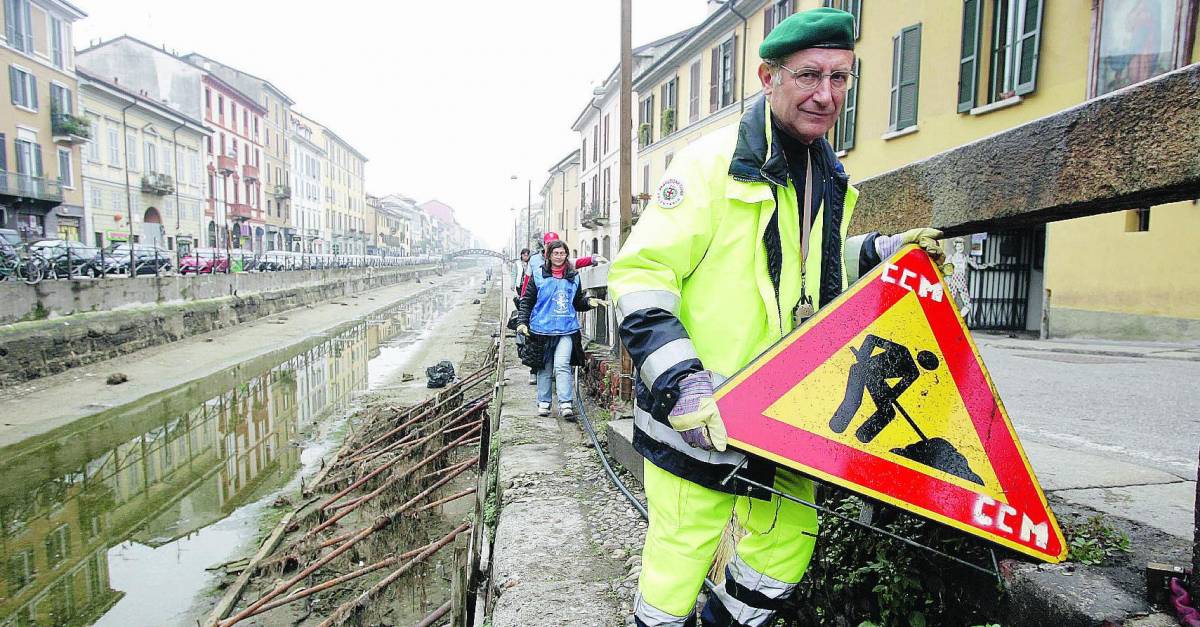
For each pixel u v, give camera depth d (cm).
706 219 160
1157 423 417
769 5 1914
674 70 2711
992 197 201
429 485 718
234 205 5169
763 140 160
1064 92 995
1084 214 186
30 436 1070
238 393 1444
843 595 243
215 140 4938
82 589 605
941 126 1239
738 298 164
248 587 579
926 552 208
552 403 752
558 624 274
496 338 2041
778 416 155
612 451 501
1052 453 313
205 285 2203
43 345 1356
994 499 159
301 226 7106
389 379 1633
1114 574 172
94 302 1600
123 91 3509
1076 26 973
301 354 2006
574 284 673
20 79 2858
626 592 301
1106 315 982
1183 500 235
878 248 184
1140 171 152
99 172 3400
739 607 186
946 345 167
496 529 409
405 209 12975
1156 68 856
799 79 155
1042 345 927
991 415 164
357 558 596
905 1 1330
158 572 636
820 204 175
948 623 200
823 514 256
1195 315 876
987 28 1134
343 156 8925
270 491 854
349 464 888
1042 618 167
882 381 161
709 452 159
